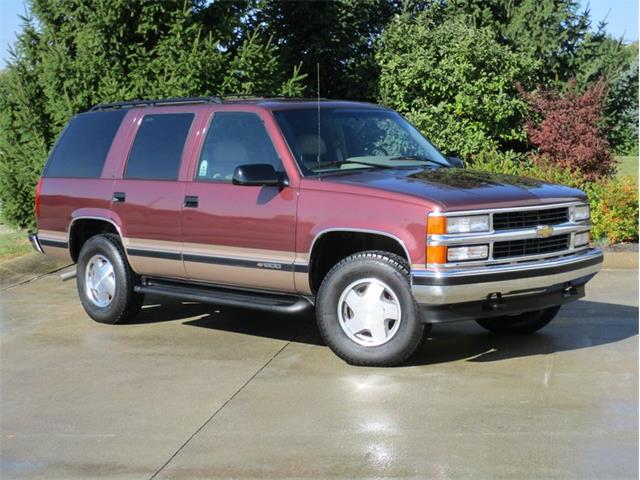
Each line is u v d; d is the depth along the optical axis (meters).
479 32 14.84
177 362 6.76
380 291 6.29
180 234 7.41
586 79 15.79
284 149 6.79
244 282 7.08
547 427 5.03
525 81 15.09
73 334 7.83
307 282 6.63
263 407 5.56
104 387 6.14
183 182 7.43
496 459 4.57
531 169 12.95
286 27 16.31
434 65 14.95
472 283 5.94
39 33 14.12
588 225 6.80
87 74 13.03
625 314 8.12
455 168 7.34
